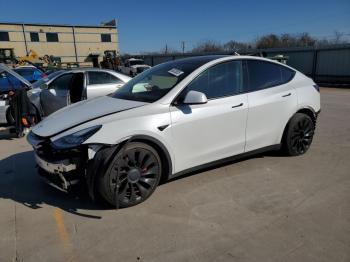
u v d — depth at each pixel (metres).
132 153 3.23
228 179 3.97
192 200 3.46
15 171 4.49
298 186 3.77
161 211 3.25
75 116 3.52
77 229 2.96
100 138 3.08
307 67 23.98
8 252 2.65
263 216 3.11
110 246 2.70
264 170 4.25
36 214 3.26
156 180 3.45
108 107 3.58
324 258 2.48
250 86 4.15
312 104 4.75
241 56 4.18
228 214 3.16
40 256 2.59
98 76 7.39
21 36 52.62
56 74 7.79
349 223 2.96
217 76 3.87
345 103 11.40
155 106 3.43
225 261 2.47
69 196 3.63
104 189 3.12
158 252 2.60
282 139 4.61
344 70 21.59
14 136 6.57
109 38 60.41
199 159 3.73
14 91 6.56
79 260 2.54
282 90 4.42
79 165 3.17
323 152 5.01
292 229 2.88
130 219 3.11
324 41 41.28
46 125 3.53
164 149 3.42
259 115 4.14
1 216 3.23
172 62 4.40
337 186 3.76
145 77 4.25
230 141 3.94
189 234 2.84
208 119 3.67
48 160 3.19
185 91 3.60
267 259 2.48
